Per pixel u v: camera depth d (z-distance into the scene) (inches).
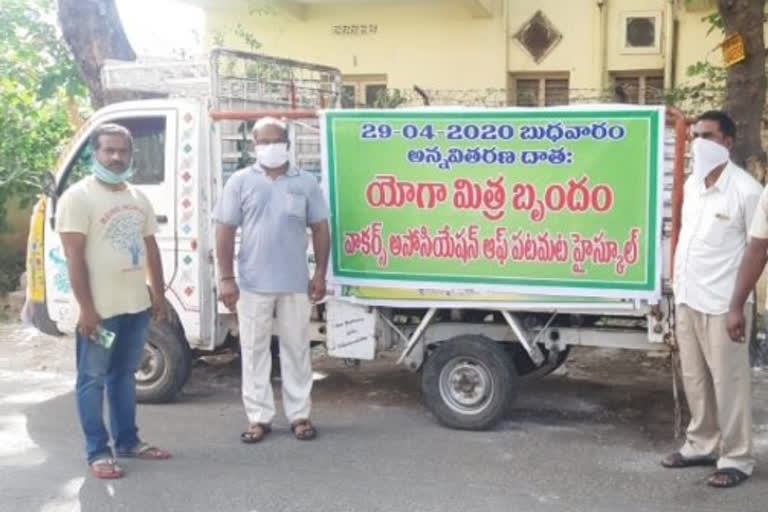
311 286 228.1
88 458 205.8
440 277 228.1
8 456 217.6
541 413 246.7
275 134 216.5
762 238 173.6
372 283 233.3
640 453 215.2
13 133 430.3
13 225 433.7
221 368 297.1
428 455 215.6
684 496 189.2
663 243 212.1
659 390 266.5
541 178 217.6
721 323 187.8
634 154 209.8
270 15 505.7
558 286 219.6
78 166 259.3
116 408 212.4
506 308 225.0
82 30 348.8
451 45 483.2
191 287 248.8
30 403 262.2
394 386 275.9
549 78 478.6
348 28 498.6
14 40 430.6
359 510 185.0
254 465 210.2
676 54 450.9
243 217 220.7
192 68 260.7
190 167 246.2
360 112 227.8
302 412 228.4
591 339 226.4
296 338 226.1
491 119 218.4
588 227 215.6
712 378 196.1
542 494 191.8
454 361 231.9
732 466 194.7
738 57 268.7
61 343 335.6
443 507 185.8
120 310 201.9
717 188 187.6
